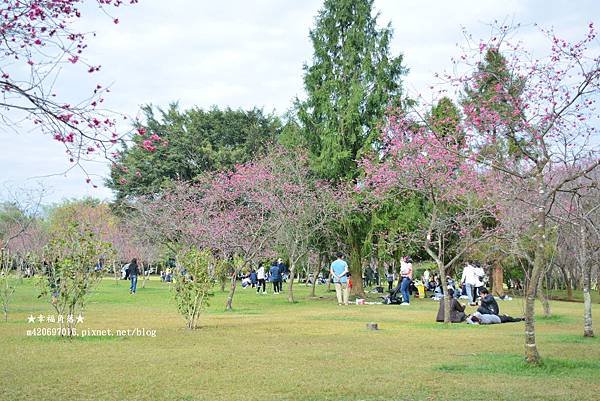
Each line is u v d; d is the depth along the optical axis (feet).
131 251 142.61
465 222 72.33
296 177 88.07
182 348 34.01
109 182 132.98
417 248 90.68
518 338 39.81
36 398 21.50
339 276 78.28
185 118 142.10
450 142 54.70
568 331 45.88
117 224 153.58
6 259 53.98
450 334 42.14
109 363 28.68
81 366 27.84
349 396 22.31
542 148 34.04
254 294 109.40
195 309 44.86
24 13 18.63
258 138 134.92
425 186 56.90
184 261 45.47
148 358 30.27
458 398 22.04
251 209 94.17
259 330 44.09
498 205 55.98
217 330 43.86
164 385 23.89
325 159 88.48
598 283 110.22
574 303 88.74
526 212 53.16
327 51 94.79
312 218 85.25
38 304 67.97
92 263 39.78
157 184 127.95
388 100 87.81
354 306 75.10
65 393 22.33
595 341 38.99
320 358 30.76
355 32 92.84
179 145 129.80
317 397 22.13
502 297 93.25
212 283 46.14
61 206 185.78
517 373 26.96
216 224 88.69
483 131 40.60
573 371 27.53
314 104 93.66
